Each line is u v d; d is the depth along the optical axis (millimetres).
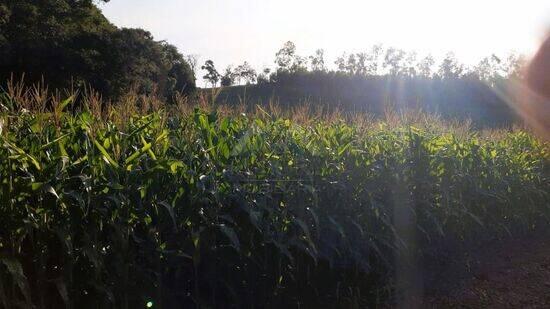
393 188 7836
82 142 4664
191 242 5078
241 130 6363
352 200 7078
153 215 4977
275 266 5969
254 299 5941
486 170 10102
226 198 5438
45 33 23406
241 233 5562
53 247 4387
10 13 23547
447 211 8773
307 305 6391
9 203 4027
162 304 5047
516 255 9992
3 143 4070
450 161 8922
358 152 7312
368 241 7105
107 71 22891
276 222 5895
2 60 22156
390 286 7211
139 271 4773
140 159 4980
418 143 8398
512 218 11133
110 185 4465
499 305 7391
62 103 4816
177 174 5066
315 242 6410
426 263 8719
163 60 24109
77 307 4551
